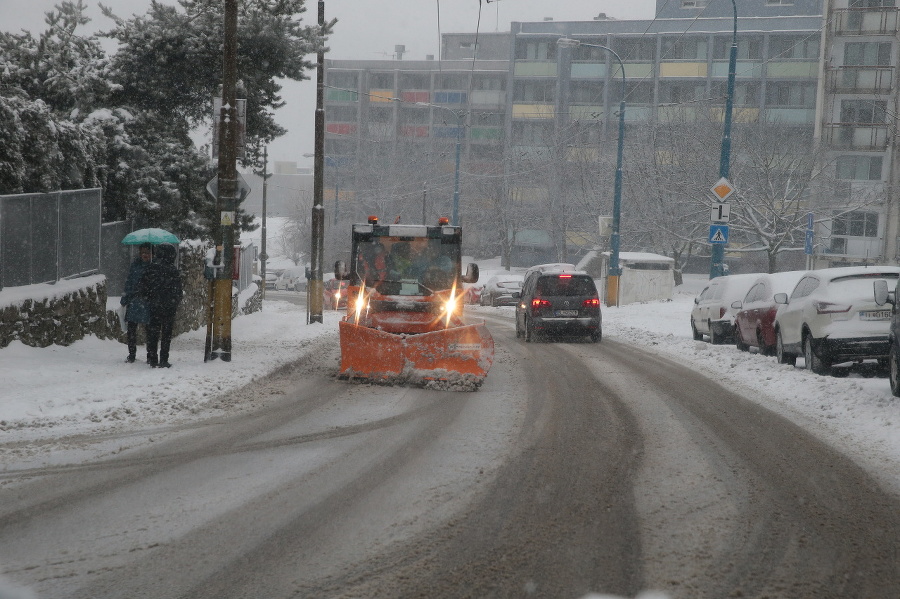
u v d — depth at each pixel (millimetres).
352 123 142250
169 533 8102
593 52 115875
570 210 94875
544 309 31656
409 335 19391
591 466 11195
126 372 18453
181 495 9445
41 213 20734
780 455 12047
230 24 20906
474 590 6789
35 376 16766
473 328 18516
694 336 33438
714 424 14484
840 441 13148
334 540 7957
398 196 123562
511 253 118812
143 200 29109
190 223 31938
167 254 19844
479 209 116375
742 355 25359
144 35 31219
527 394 17719
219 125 21250
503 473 10711
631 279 59094
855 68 77250
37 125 22188
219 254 21344
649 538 8172
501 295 64875
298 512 8844
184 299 30516
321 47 33156
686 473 10875
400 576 7062
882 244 75188
